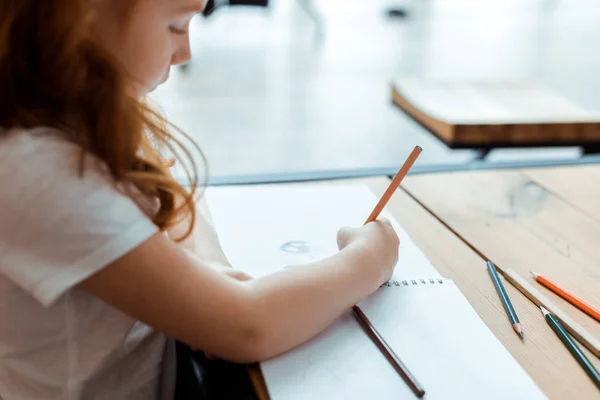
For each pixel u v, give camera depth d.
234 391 0.52
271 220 0.75
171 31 0.53
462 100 1.40
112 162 0.49
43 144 0.47
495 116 1.28
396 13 3.97
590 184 0.90
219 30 3.53
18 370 0.55
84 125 0.49
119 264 0.47
